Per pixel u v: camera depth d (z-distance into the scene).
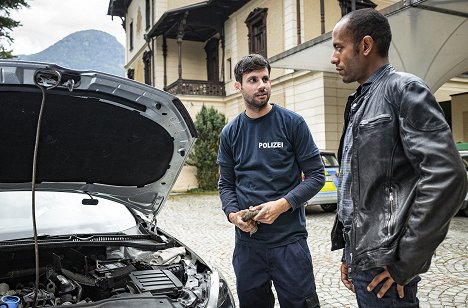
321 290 4.32
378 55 1.70
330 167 8.90
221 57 19.53
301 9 13.83
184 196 14.95
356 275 1.70
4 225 2.70
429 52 8.62
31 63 1.87
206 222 8.94
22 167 2.63
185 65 20.89
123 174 2.89
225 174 2.71
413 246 1.39
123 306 1.85
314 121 12.43
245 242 2.51
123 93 2.25
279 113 2.48
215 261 5.63
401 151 1.53
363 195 1.61
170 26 19.14
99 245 2.42
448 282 4.38
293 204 2.32
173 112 2.45
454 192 1.33
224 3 17.67
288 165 2.47
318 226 7.80
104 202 3.15
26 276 2.38
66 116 2.30
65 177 2.83
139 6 24.16
